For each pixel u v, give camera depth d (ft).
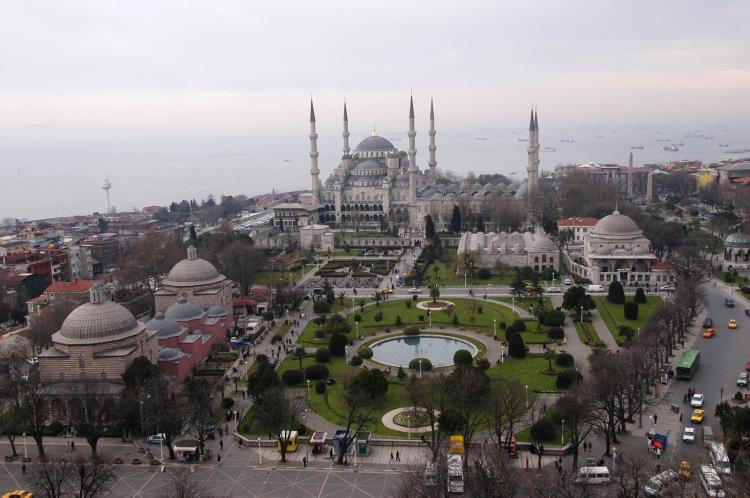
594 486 473.67
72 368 653.71
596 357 640.17
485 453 485.97
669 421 581.12
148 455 549.95
